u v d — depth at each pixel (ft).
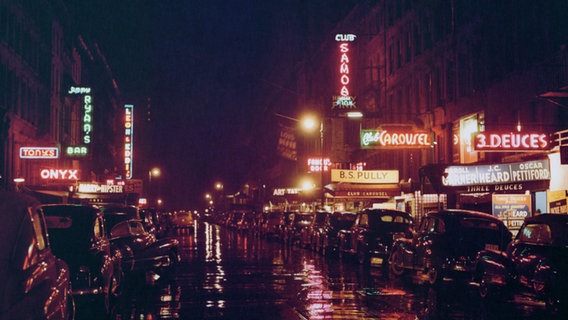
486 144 78.02
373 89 163.84
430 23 130.11
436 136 127.03
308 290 57.82
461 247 58.95
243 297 53.16
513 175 76.95
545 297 43.62
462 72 115.44
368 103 172.35
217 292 56.59
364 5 177.37
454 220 60.49
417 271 72.23
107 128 294.25
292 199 181.88
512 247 49.67
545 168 75.72
